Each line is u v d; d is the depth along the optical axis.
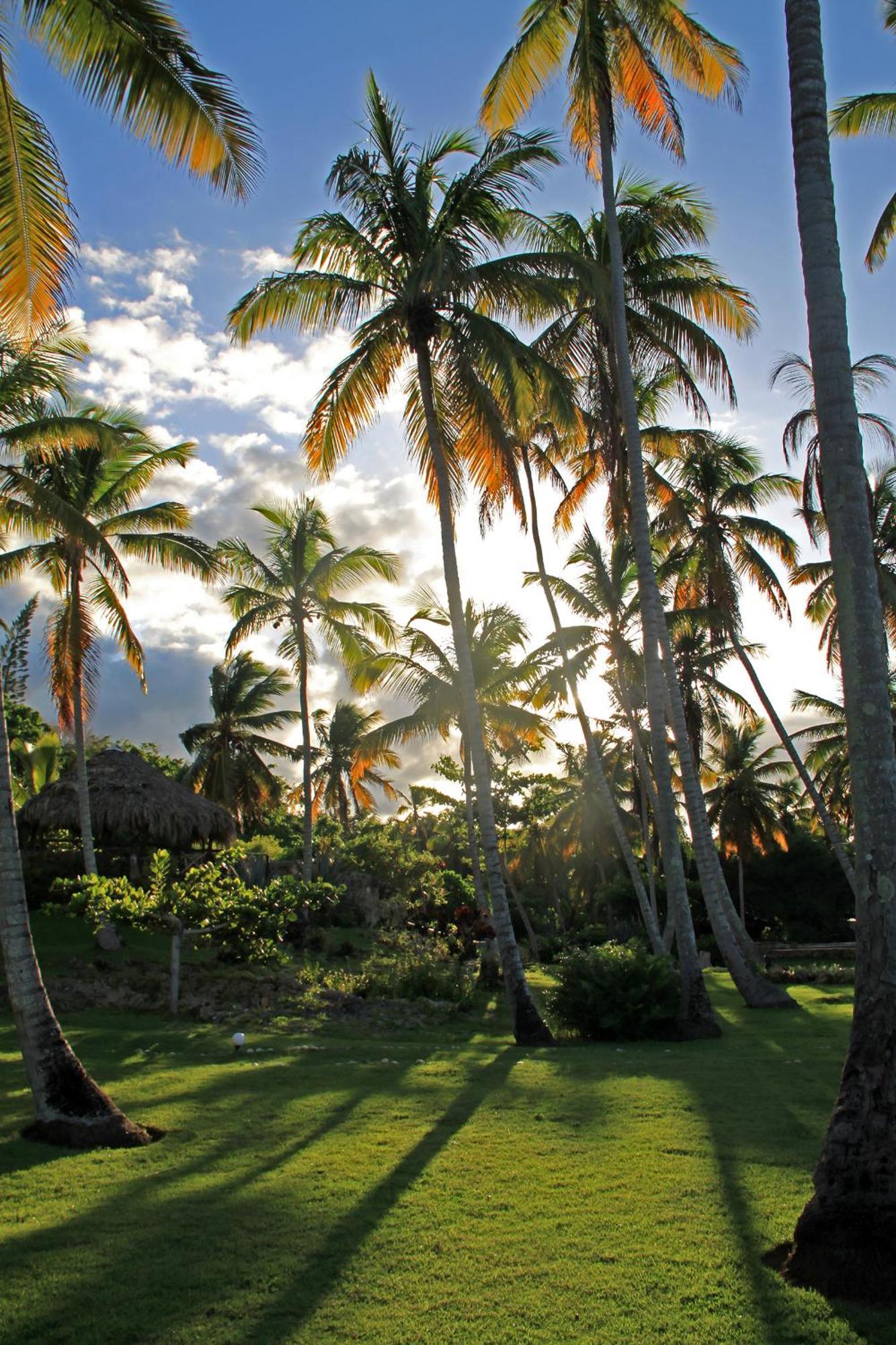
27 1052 8.21
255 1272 5.33
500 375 15.00
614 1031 15.79
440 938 31.36
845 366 6.39
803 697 39.00
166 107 8.95
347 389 16.61
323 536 29.42
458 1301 4.94
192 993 18.22
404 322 15.91
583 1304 4.90
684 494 27.84
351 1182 6.93
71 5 8.56
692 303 20.95
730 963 20.25
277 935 17.30
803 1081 10.73
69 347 16.42
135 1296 5.03
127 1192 6.67
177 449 22.20
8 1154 7.64
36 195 9.09
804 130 6.78
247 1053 13.16
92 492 21.86
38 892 24.16
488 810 15.69
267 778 41.22
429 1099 9.90
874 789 5.76
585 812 45.97
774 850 52.59
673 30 16.75
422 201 15.72
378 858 33.81
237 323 16.14
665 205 20.42
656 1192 6.62
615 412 20.72
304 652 28.55
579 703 24.58
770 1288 5.06
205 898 16.56
